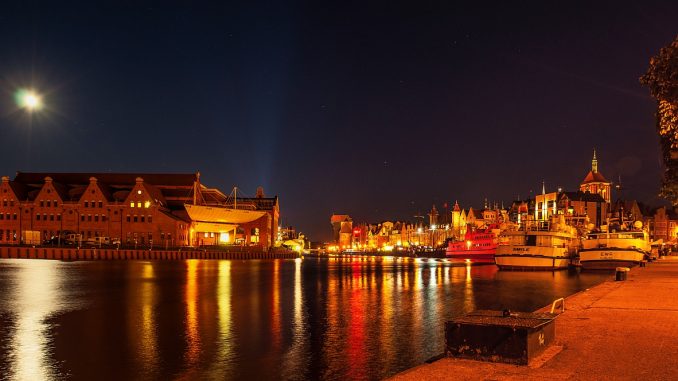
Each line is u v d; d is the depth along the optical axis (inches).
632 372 459.8
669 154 737.6
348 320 1282.0
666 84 677.9
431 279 2770.7
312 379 746.2
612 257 3169.3
